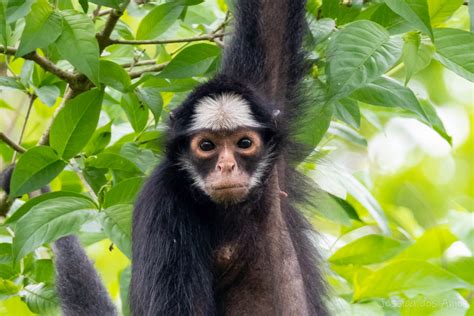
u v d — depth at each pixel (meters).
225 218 11.71
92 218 10.48
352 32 9.20
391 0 8.77
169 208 11.33
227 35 11.76
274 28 11.52
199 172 11.21
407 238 14.52
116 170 11.76
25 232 10.08
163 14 11.48
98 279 13.55
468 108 21.17
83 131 10.99
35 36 9.91
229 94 11.09
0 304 13.13
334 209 12.69
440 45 9.59
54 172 11.11
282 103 11.73
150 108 11.08
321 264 12.53
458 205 18.59
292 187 12.33
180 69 10.95
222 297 12.02
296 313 11.23
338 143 19.33
